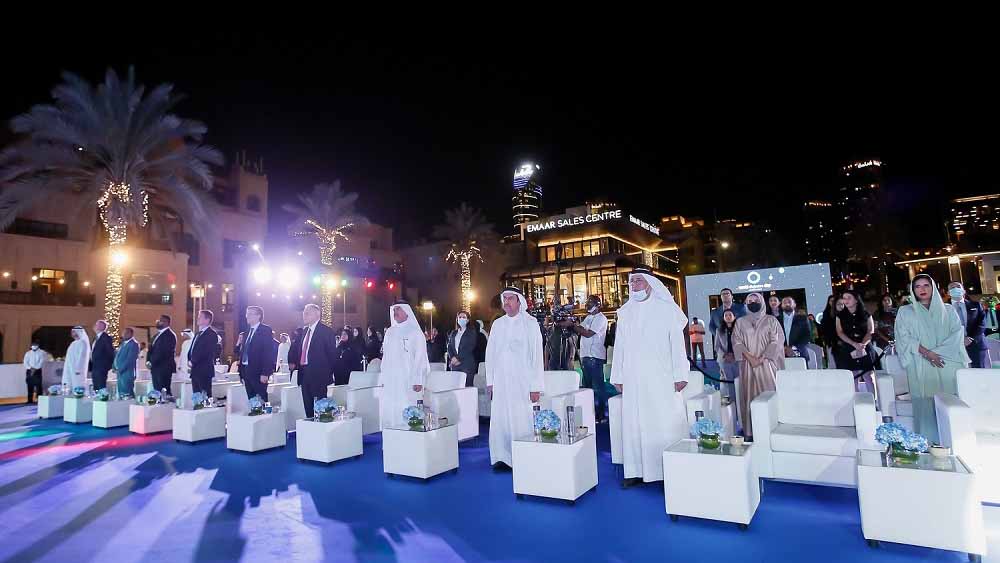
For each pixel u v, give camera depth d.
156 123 19.22
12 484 6.45
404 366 8.43
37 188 18.80
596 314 9.89
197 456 7.80
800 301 15.77
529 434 6.07
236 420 8.05
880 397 6.52
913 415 5.79
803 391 5.95
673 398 5.61
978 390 5.32
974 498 3.71
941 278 46.12
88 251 29.61
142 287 31.09
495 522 4.71
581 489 5.22
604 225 45.06
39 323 27.70
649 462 5.48
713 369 10.71
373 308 47.00
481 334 11.65
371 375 10.07
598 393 9.90
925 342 5.68
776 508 4.86
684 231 76.19
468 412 8.60
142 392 13.51
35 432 10.55
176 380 13.63
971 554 3.70
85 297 29.30
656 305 5.74
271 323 37.88
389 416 8.39
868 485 4.00
